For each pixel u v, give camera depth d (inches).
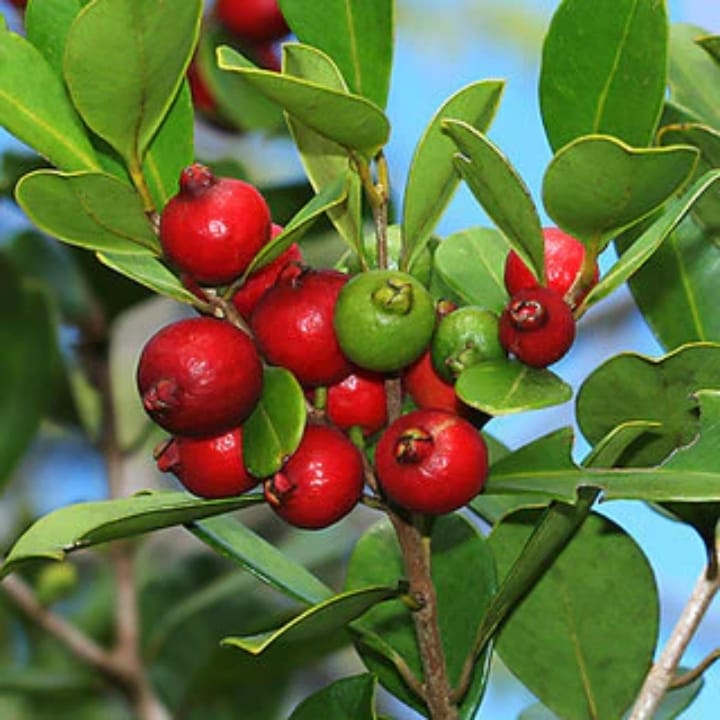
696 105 30.8
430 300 25.8
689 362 26.9
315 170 27.2
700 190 25.4
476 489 25.5
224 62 25.0
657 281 30.3
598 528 29.4
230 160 38.3
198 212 25.6
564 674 30.1
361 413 26.5
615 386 27.3
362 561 30.5
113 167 27.1
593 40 26.7
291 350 25.9
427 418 25.5
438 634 27.3
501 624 30.1
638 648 29.9
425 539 27.2
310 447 25.8
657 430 27.6
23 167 40.5
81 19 25.2
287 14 27.0
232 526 28.8
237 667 38.6
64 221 26.0
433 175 26.3
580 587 29.8
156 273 26.5
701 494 25.0
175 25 25.5
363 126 25.5
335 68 26.0
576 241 26.5
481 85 25.9
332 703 27.3
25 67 26.8
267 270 26.2
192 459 26.0
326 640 38.0
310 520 25.9
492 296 29.0
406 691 29.4
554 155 25.2
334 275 26.2
